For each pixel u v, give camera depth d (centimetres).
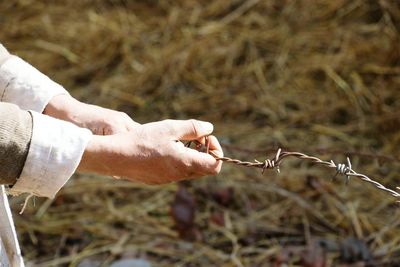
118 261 392
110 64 573
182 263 402
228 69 557
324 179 459
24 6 630
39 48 589
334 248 407
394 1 578
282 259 396
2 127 200
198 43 575
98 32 595
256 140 493
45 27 607
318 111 517
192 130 223
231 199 445
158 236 421
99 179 464
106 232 425
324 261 388
